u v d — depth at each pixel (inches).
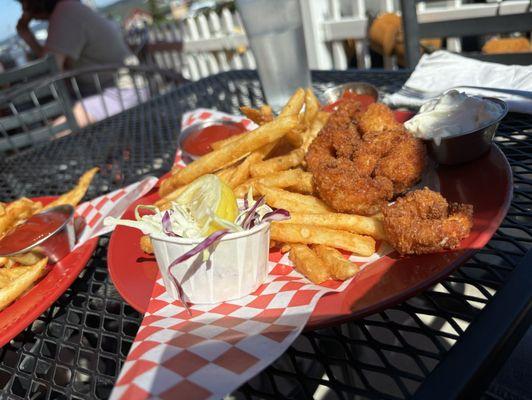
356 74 22.9
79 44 48.7
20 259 12.3
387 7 46.0
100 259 13.3
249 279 9.8
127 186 16.5
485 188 11.1
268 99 20.9
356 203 11.1
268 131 12.9
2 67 55.9
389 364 7.7
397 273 9.1
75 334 11.4
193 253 9.0
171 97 26.8
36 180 20.4
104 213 14.4
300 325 7.9
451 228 9.0
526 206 10.9
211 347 7.7
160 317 9.2
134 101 48.5
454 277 9.2
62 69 49.1
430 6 41.1
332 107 17.8
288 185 12.6
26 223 13.1
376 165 12.5
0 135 43.8
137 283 10.8
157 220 10.2
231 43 65.1
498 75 16.9
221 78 27.5
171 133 21.3
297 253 10.2
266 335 7.9
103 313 10.7
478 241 9.1
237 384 6.8
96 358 9.5
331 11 50.1
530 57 21.5
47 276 12.1
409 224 9.1
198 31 70.1
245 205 11.1
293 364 8.2
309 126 15.5
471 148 12.0
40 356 10.0
